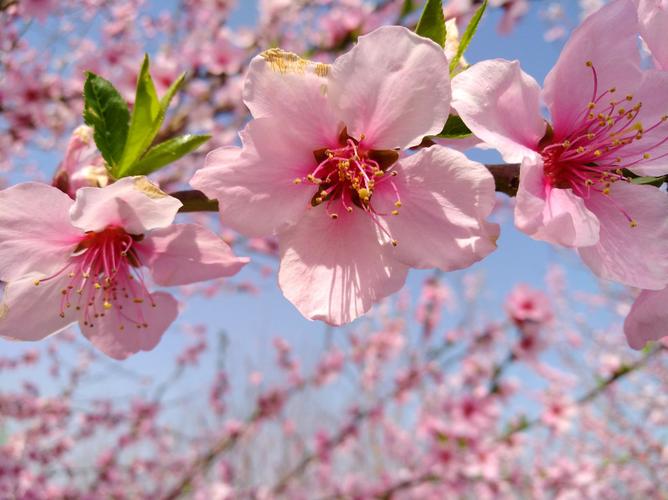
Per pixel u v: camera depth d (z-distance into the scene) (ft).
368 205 0.46
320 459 1.99
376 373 2.19
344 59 0.44
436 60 0.43
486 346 1.87
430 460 1.76
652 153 0.47
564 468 1.79
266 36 1.60
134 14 1.73
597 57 0.46
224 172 0.44
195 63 1.49
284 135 0.45
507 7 1.38
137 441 2.10
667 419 2.06
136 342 0.52
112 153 0.50
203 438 2.25
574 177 0.47
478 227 0.44
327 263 0.46
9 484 1.63
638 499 2.03
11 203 0.47
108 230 0.50
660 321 0.46
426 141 0.46
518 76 0.44
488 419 1.69
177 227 0.49
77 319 0.51
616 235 0.46
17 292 0.49
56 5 1.24
